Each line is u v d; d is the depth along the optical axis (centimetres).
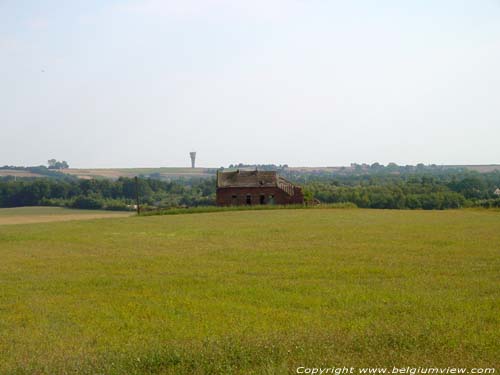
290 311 1956
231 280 2655
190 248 4112
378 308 1938
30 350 1538
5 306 2161
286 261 3266
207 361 1311
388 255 3416
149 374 1284
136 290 2470
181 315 1933
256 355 1341
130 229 6106
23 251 4172
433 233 4756
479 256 3303
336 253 3566
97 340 1634
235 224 6331
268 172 11188
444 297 2094
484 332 1538
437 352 1363
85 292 2453
